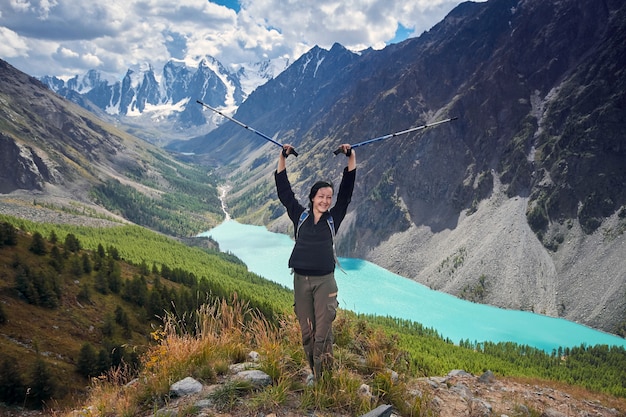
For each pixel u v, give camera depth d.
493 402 11.50
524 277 176.88
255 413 6.86
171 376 7.88
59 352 60.00
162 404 7.31
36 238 90.94
